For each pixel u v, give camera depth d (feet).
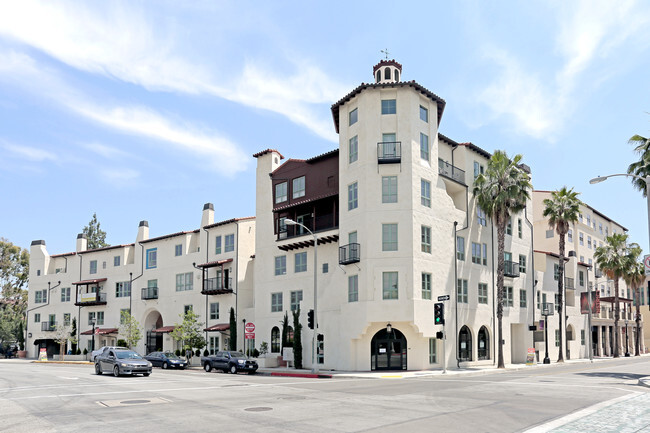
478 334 132.46
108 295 196.75
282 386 76.59
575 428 37.99
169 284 177.17
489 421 42.22
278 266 142.10
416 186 116.57
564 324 174.81
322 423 42.50
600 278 226.99
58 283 214.07
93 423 44.04
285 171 143.33
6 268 287.89
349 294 117.80
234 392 67.62
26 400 61.05
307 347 129.90
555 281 173.47
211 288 160.76
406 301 111.14
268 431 39.29
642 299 276.82
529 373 102.83
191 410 50.93
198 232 176.24
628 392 61.77
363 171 117.70
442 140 132.87
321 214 133.69
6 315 273.13
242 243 157.79
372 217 115.14
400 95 119.55
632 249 199.00
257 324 144.05
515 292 149.18
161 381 86.69
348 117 125.29
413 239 113.29
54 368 134.82
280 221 142.00
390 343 114.73
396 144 117.19
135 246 191.93
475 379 87.61
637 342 209.36
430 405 52.49
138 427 41.86
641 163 113.80
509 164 132.26
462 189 134.82
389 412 48.08
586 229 221.66
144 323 184.55
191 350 150.10
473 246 133.69
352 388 72.33
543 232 198.59
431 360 115.55
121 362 97.35
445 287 120.67
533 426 39.47
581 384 73.77
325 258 128.88
